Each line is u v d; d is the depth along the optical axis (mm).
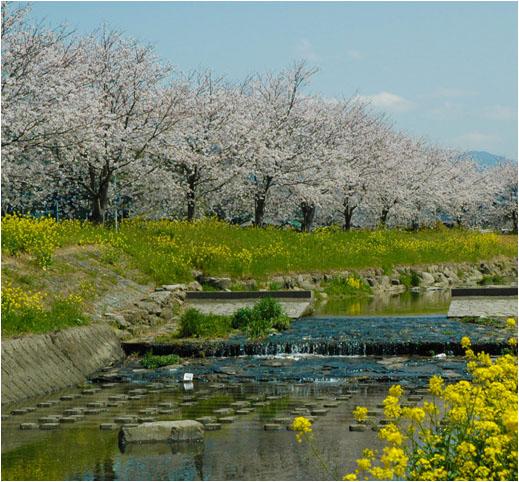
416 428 10781
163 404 13367
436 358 17109
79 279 21188
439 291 31625
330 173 40781
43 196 33656
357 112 46625
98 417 12570
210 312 21969
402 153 53625
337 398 13695
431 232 44938
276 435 11109
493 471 6793
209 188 37250
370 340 18141
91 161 30078
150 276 24875
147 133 32062
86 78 29484
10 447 10680
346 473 9164
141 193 36031
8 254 20328
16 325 15445
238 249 29656
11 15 25438
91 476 9305
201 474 9297
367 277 31734
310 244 33062
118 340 18453
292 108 40531
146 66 32594
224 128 36375
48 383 14750
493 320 20812
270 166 37438
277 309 20719
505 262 39656
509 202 67750
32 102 25984
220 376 15938
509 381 7629
